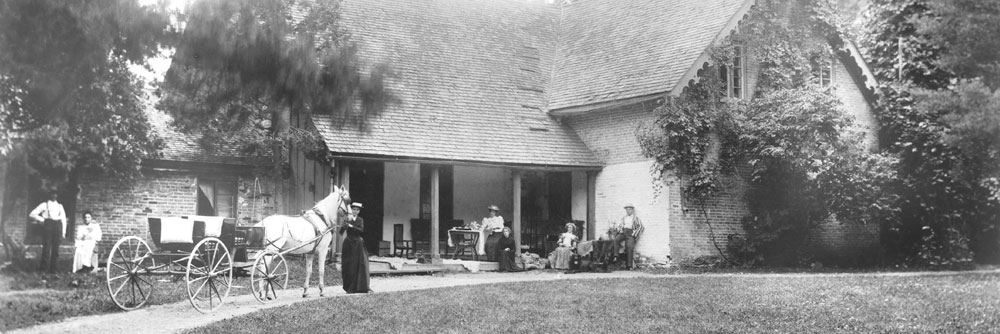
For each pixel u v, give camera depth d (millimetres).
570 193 29281
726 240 26438
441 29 31062
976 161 27422
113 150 23922
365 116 23922
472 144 26453
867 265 27984
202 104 23047
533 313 13875
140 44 21031
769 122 25734
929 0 24406
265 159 27969
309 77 22469
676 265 25438
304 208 27391
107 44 20000
